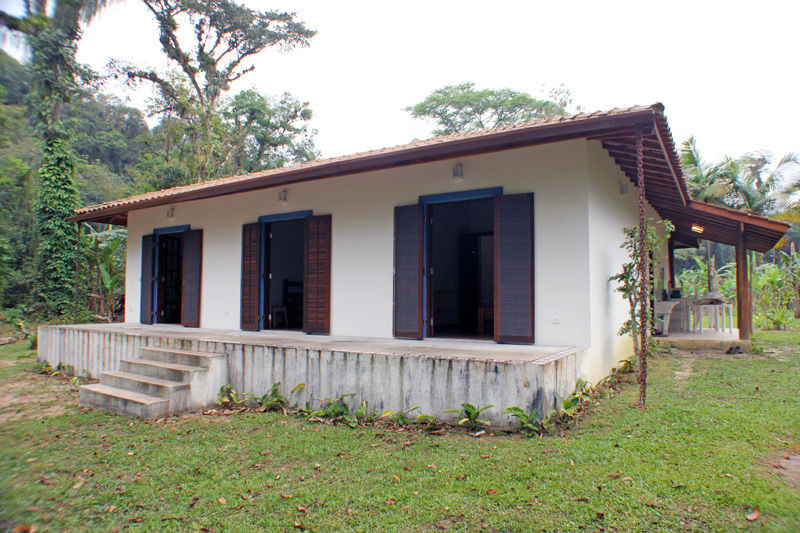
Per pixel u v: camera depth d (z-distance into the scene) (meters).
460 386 4.57
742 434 4.02
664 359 8.26
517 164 6.41
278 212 8.60
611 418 4.60
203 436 4.51
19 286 13.91
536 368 4.27
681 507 2.77
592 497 2.93
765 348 9.70
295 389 5.50
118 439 4.48
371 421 4.85
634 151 6.45
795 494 2.88
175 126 22.83
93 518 2.89
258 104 29.77
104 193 26.59
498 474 3.34
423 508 2.90
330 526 2.73
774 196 15.25
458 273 10.68
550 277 6.12
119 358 7.68
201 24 24.02
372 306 7.46
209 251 9.55
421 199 7.08
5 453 4.10
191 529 2.75
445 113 32.56
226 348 6.23
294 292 10.88
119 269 15.68
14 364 9.41
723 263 37.50
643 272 5.01
